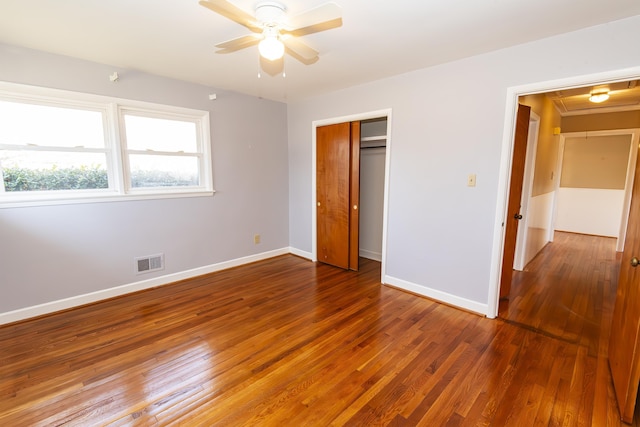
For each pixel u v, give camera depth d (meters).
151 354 2.21
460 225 2.91
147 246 3.39
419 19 2.02
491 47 2.48
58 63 2.68
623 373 1.69
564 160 6.68
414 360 2.15
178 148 3.59
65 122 2.82
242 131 4.11
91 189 3.01
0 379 1.94
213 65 2.95
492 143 2.64
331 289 3.46
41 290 2.77
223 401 1.77
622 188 6.11
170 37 2.33
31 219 2.67
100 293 3.10
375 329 2.57
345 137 3.91
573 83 2.22
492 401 1.77
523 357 2.18
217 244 4.02
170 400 1.77
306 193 4.57
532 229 4.31
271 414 1.67
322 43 2.41
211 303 3.08
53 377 1.96
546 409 1.71
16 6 1.87
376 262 4.52
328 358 2.17
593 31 2.12
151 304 3.04
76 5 1.86
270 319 2.75
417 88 3.07
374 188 4.52
